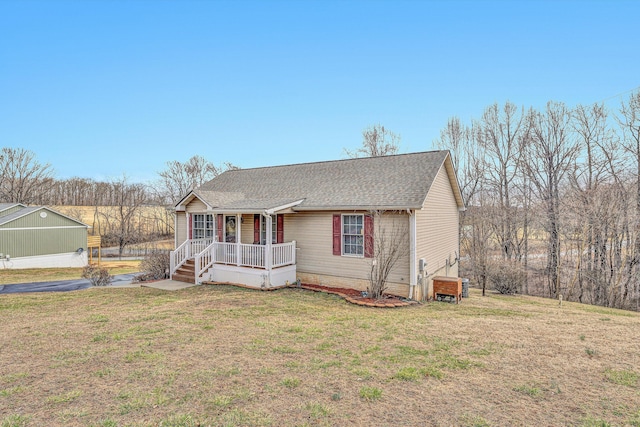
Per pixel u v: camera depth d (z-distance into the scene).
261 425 3.88
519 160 24.81
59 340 6.86
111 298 11.41
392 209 11.47
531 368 5.54
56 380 5.03
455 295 12.12
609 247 19.36
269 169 18.47
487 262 18.36
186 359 5.84
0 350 6.30
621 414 4.14
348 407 4.29
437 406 4.33
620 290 18.56
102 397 4.51
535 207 23.55
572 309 12.52
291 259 13.64
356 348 6.43
